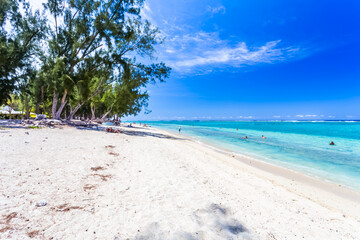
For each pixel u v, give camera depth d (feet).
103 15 69.82
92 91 87.97
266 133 130.00
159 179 20.94
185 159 34.65
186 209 14.34
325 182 28.99
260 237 11.57
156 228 11.26
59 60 66.23
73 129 61.82
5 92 90.12
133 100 130.00
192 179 22.54
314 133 132.57
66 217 11.16
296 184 27.45
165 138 74.43
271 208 16.84
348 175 32.89
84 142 37.52
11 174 16.25
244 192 20.38
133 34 76.48
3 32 74.38
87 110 190.19
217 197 17.54
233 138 94.12
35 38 79.10
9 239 8.55
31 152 24.32
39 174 17.21
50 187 14.92
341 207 20.17
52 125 62.64
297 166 39.09
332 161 44.01
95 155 27.48
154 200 15.34
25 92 100.01
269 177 30.12
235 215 14.28
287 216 15.55
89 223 10.89
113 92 129.49
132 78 93.25
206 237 10.89
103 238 9.66
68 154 25.89
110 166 23.40
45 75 72.33
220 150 56.39
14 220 10.09
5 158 20.40
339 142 80.69
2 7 68.69
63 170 19.24
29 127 52.49
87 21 73.05
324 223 15.24
